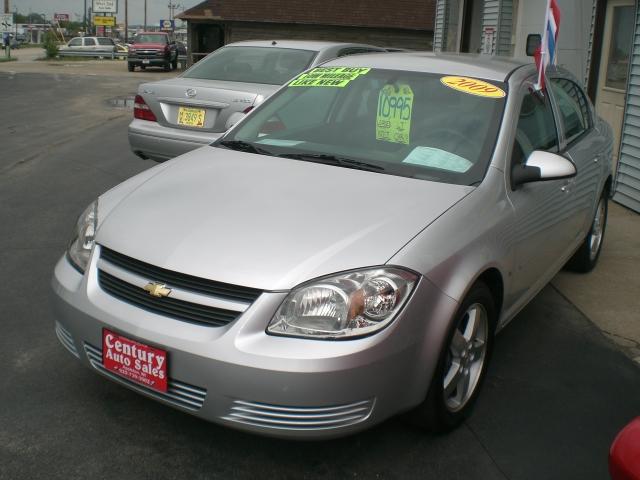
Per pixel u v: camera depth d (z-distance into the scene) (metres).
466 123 3.69
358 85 4.11
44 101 16.34
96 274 2.98
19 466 2.82
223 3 30.66
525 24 11.70
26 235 5.70
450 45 15.52
